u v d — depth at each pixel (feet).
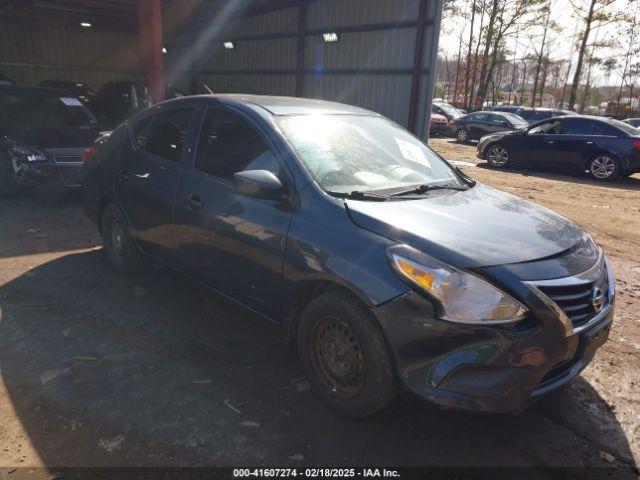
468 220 8.89
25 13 57.88
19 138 23.12
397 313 7.59
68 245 17.72
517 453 8.25
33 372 9.86
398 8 39.14
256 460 7.79
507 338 7.25
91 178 15.46
